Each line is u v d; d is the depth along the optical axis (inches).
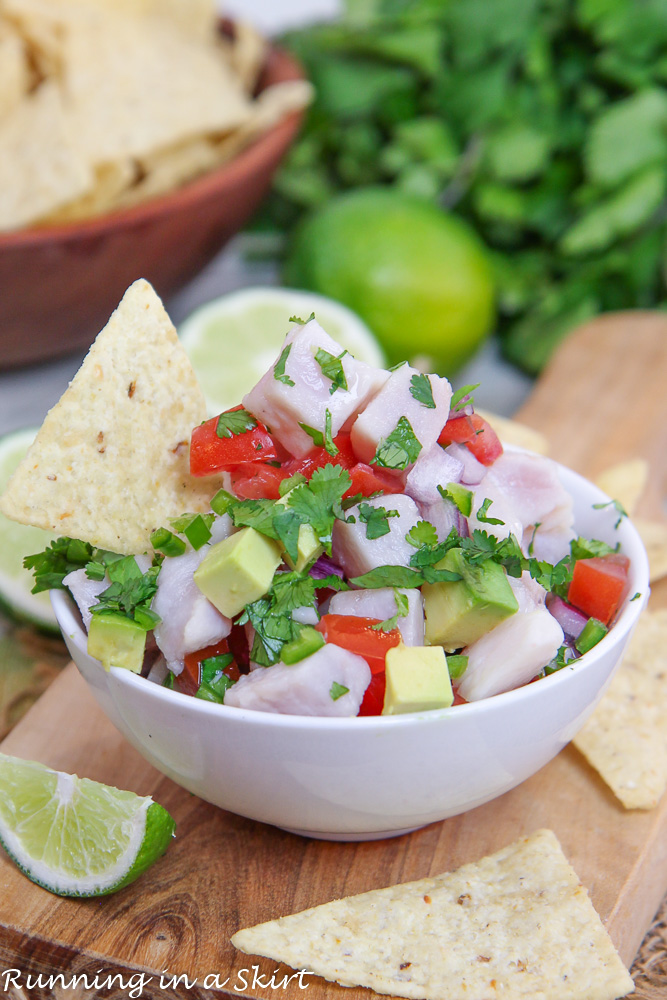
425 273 21.6
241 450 13.3
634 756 14.3
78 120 20.8
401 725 12.2
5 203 19.9
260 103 23.1
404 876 13.6
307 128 26.3
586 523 14.7
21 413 22.5
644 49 24.3
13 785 13.6
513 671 12.5
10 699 16.5
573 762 14.7
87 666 13.0
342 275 21.9
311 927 12.7
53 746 14.8
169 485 13.6
